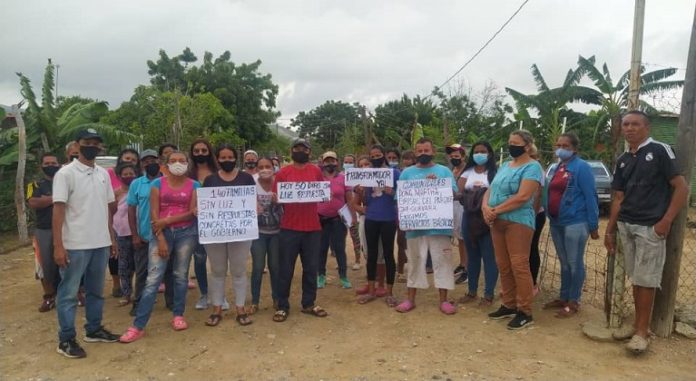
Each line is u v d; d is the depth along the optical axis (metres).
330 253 9.20
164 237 4.83
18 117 10.23
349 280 7.05
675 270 4.54
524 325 4.90
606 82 19.02
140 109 22.98
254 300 5.52
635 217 4.28
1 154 12.83
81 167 4.39
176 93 19.41
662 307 4.59
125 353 4.40
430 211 5.36
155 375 3.98
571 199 5.15
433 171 5.48
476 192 5.61
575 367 4.02
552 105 21.06
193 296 6.25
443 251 5.39
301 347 4.51
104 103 15.60
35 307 5.80
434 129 25.09
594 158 21.09
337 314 5.44
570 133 5.25
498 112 27.86
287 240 5.20
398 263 6.99
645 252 4.21
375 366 4.08
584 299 5.94
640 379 3.80
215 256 5.04
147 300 4.74
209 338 4.74
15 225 11.57
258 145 35.81
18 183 10.19
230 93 32.19
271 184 5.62
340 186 6.61
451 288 5.38
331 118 55.72
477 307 5.64
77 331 4.96
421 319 5.23
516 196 4.82
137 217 5.39
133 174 5.87
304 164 5.34
